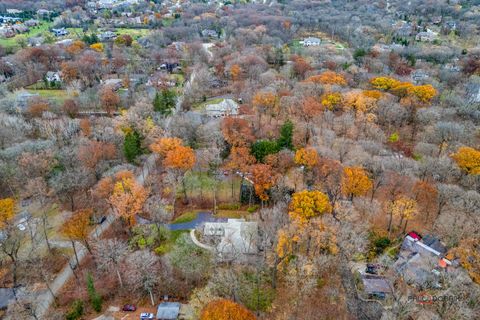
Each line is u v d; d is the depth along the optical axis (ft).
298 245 260.42
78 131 406.41
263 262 251.80
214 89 599.57
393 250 266.16
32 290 239.09
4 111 451.12
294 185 325.83
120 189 288.92
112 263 254.68
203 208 328.90
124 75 631.15
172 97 504.84
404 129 442.50
